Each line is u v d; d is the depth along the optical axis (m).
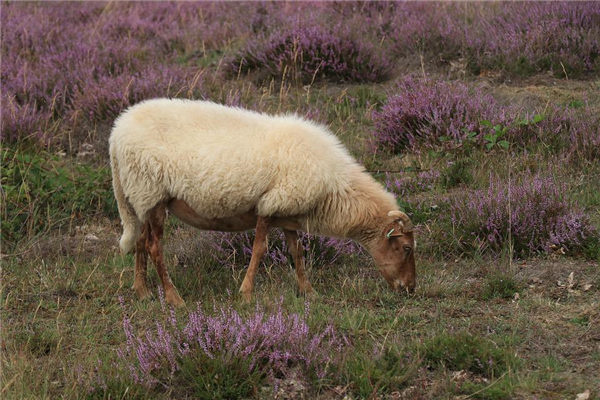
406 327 11.48
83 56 25.23
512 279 12.78
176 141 12.13
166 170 12.13
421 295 12.77
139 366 10.35
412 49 25.23
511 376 9.61
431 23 26.05
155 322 12.13
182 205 12.58
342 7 29.03
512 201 14.57
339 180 12.47
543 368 9.97
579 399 9.05
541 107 19.91
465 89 19.84
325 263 14.48
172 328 11.46
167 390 9.74
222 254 14.73
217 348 10.16
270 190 12.09
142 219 12.59
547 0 25.59
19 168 17.31
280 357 10.00
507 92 21.64
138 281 13.30
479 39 24.52
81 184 17.69
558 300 12.13
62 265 14.73
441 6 28.67
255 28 29.22
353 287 12.93
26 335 11.69
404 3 28.83
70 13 31.39
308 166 12.05
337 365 9.94
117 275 14.37
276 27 27.23
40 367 10.72
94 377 10.20
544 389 9.41
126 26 29.88
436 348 10.30
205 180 11.98
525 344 10.71
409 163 18.09
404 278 12.60
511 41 24.16
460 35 25.06
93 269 14.50
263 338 10.27
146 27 30.09
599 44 22.98
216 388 9.65
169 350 10.02
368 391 9.45
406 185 16.95
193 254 14.98
